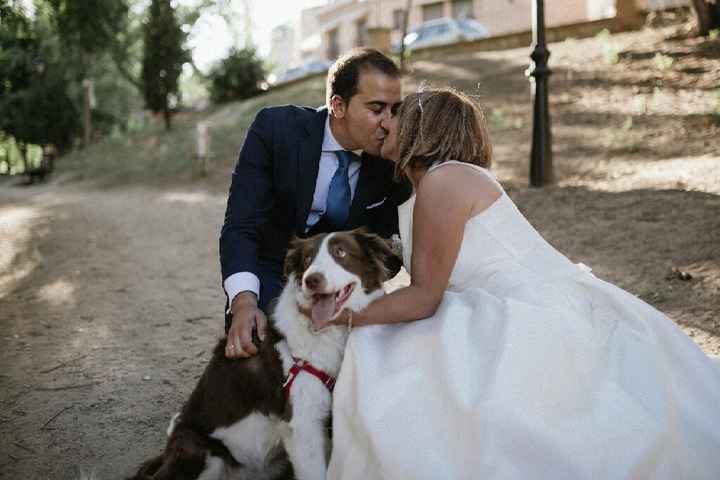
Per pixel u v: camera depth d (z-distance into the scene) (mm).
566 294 2754
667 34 14000
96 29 24953
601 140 9719
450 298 2814
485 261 2820
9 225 12148
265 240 3604
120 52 31094
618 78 12281
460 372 2492
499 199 2834
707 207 6602
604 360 2551
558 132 10523
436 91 2977
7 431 4070
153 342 5617
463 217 2770
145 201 14070
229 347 3049
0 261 9242
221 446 3133
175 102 25422
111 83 34219
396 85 3211
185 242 9719
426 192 2781
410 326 2793
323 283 2750
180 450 3088
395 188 3572
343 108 3246
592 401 2438
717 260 5359
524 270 2791
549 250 2885
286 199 3486
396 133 3029
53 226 11805
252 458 3141
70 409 4355
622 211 7086
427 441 2465
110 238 10438
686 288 5043
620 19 16391
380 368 2660
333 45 41531
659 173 8016
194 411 3184
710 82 10898
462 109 2938
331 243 2877
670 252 5773
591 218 7086
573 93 12148
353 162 3469
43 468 3633
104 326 6113
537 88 8555
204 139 16109
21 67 27719
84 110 29094
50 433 4031
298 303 2898
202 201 13312
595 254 6125
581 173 8727
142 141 23328
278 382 2973
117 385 4730
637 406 2432
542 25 8445
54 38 27234
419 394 2551
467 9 33906
